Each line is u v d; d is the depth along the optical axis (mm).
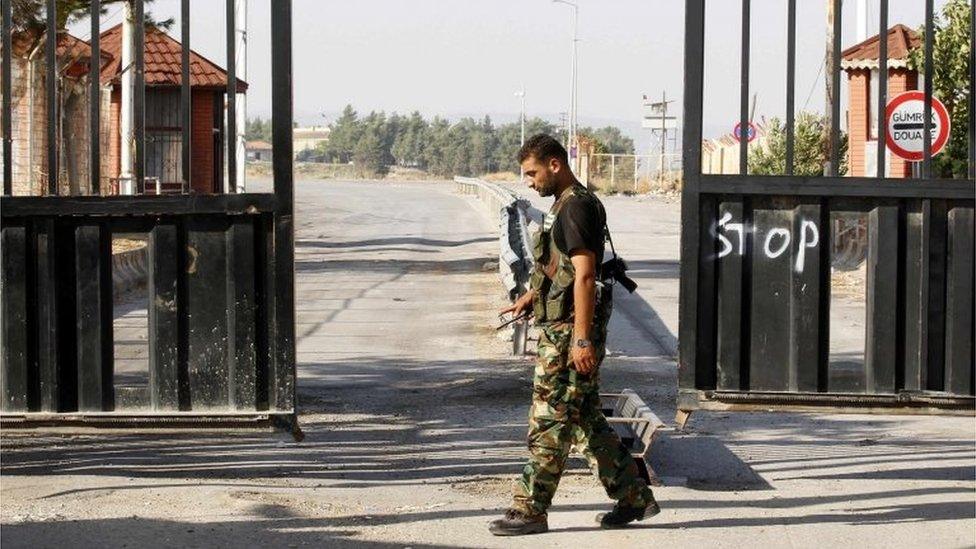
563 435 6961
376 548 6707
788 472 8789
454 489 8172
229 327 7566
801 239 7668
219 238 7562
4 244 7590
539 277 7008
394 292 22188
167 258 7562
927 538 7035
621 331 17312
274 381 7582
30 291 7613
